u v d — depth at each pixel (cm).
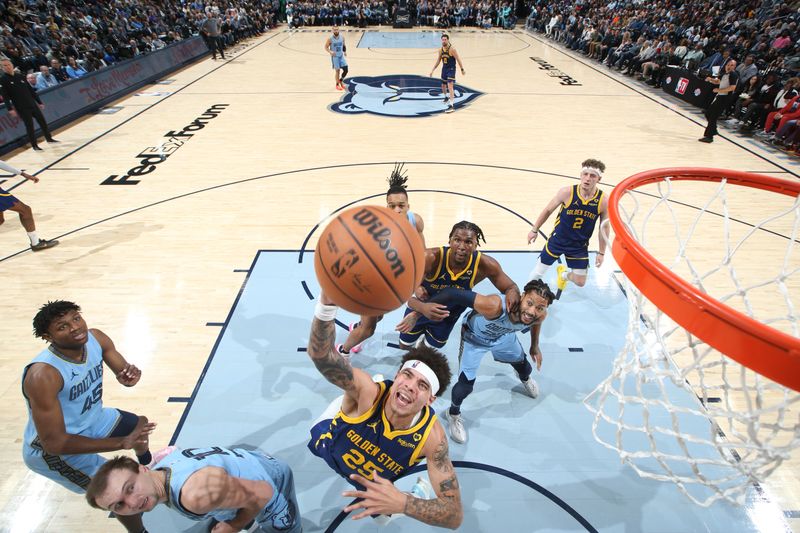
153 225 614
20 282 501
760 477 207
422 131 954
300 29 2464
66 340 232
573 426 355
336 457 230
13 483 311
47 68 1014
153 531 285
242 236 591
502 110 1094
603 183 726
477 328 313
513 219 629
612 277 520
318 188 715
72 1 1519
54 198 679
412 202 669
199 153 844
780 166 788
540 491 311
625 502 304
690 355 387
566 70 1530
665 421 354
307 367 405
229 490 197
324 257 170
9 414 357
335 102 1154
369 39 2139
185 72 1464
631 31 1636
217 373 397
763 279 507
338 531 287
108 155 830
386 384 221
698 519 293
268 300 483
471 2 2619
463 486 313
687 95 1159
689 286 168
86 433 259
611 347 429
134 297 483
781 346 143
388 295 170
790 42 1178
